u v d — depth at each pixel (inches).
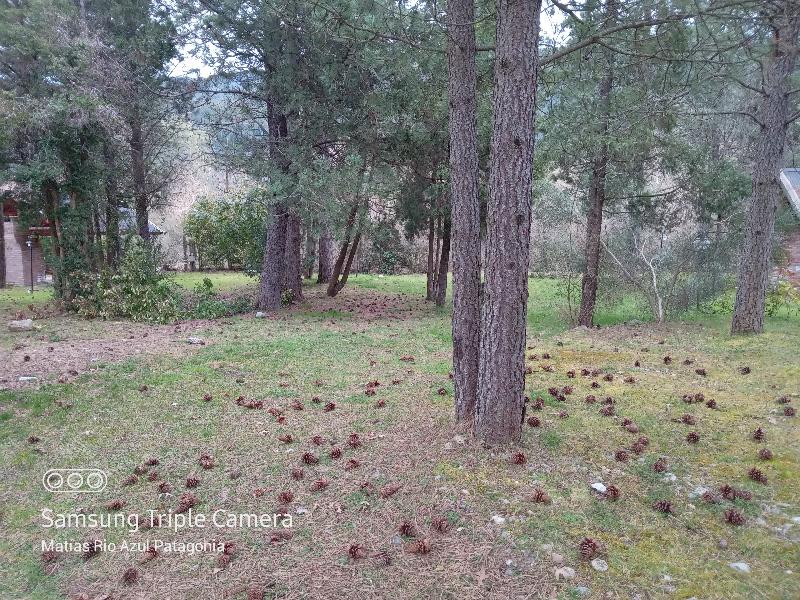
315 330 384.8
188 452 165.8
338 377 248.7
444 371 256.2
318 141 439.8
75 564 114.4
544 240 469.4
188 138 621.6
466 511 126.0
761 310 310.5
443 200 462.9
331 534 120.8
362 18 218.2
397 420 186.9
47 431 182.2
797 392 201.3
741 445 158.2
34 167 407.2
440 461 150.4
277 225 490.3
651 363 260.7
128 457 163.0
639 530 117.6
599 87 348.8
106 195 502.9
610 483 138.0
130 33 493.0
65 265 440.8
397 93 382.6
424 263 930.1
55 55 441.1
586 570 104.8
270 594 101.7
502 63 140.6
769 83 287.6
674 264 415.2
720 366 248.4
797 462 145.3
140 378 242.4
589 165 385.1
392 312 503.2
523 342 154.7
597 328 382.9
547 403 198.7
